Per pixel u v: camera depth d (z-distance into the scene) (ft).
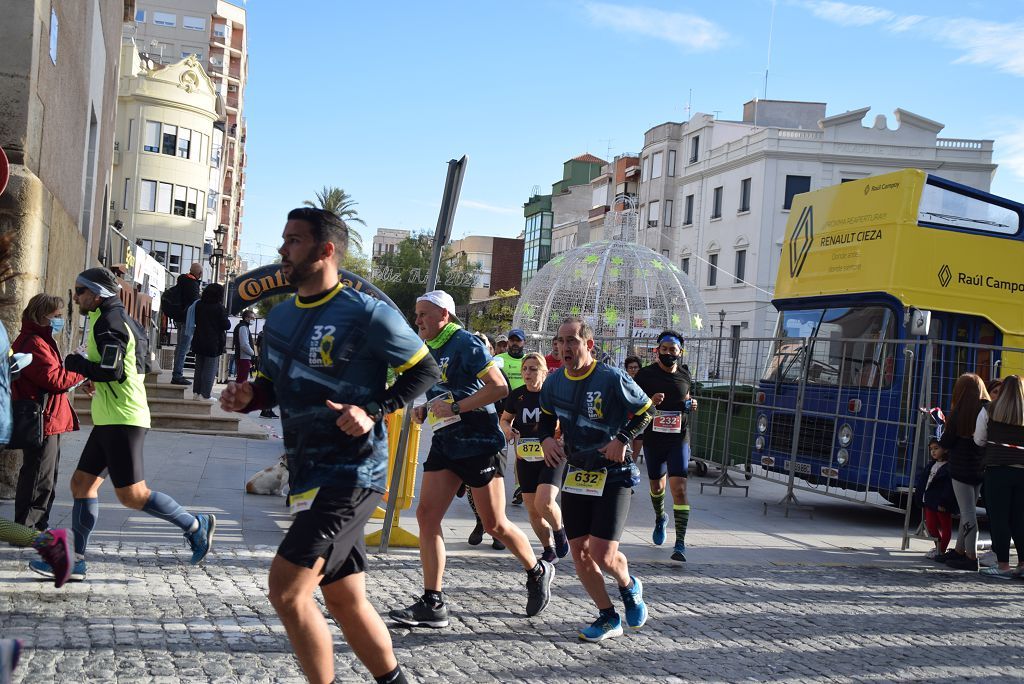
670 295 91.45
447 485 18.57
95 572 20.18
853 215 41.14
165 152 183.21
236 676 14.61
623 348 63.36
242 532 25.99
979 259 39.34
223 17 304.09
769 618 21.29
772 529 35.27
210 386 52.06
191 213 188.14
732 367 47.26
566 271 93.86
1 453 27.22
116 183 181.98
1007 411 28.37
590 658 17.13
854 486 37.93
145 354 19.47
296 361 11.44
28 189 27.58
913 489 33.81
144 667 14.66
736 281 152.35
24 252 27.55
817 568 28.14
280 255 11.56
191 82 185.78
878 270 38.91
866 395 38.06
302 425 11.40
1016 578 28.53
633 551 28.58
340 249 11.61
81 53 43.75
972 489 29.66
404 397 11.49
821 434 39.88
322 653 11.18
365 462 11.46
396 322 11.54
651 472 29.22
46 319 20.74
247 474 36.29
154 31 299.17
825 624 21.13
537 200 255.70
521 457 24.90
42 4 29.71
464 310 208.95
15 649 8.20
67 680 13.79
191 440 45.60
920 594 25.46
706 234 162.09
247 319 72.84
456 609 19.88
